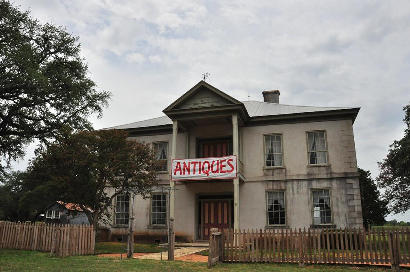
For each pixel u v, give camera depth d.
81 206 17.58
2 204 41.31
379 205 29.92
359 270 10.31
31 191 33.44
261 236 12.12
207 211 21.88
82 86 23.39
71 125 23.44
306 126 20.98
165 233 22.12
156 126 23.56
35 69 20.17
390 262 10.42
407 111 21.08
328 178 19.86
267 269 10.59
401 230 10.53
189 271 10.23
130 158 17.84
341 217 19.16
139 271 10.10
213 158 19.80
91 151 17.38
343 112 20.16
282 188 20.55
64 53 23.77
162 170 23.23
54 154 17.34
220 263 11.77
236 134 19.73
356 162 19.58
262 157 21.31
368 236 10.97
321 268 10.68
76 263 11.46
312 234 11.62
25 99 21.41
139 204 23.12
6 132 22.95
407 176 21.45
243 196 21.17
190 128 23.19
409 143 20.55
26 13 21.45
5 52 19.14
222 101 20.42
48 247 15.18
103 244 19.77
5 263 11.17
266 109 23.28
